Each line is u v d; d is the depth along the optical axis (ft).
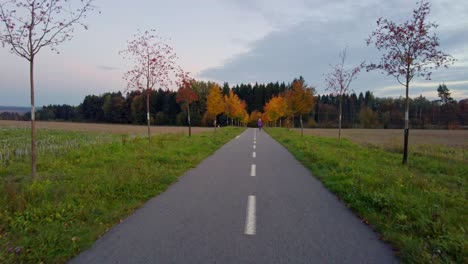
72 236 13.87
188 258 11.85
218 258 11.85
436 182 26.14
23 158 38.19
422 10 32.68
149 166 31.96
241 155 46.34
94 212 17.35
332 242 13.56
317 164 35.65
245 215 17.25
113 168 29.84
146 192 22.08
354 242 13.60
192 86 79.82
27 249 12.44
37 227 14.84
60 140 71.20
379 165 34.60
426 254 11.85
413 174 28.53
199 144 57.67
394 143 77.10
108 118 317.63
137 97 56.03
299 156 43.78
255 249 12.70
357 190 21.85
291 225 15.71
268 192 22.77
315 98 95.09
